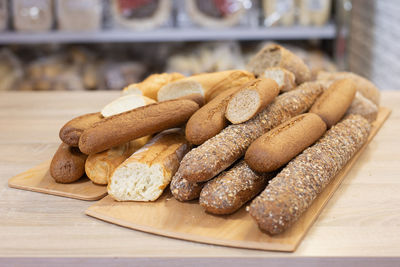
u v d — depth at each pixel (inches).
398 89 70.2
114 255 23.0
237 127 29.4
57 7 75.5
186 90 36.6
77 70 81.4
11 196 29.9
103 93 57.0
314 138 29.7
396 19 69.2
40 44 88.8
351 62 85.0
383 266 22.6
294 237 23.6
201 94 36.1
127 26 76.5
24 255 23.0
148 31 76.5
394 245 23.3
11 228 25.7
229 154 27.0
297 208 23.5
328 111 33.3
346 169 32.1
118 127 28.4
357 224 25.4
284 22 76.7
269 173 28.0
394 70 70.8
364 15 82.8
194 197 27.6
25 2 74.7
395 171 32.7
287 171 25.9
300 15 76.7
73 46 89.8
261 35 77.0
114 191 27.9
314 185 25.5
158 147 29.9
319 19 76.8
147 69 85.6
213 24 76.5
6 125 45.2
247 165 27.5
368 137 37.6
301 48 84.7
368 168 33.3
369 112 38.8
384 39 75.5
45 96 56.1
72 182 31.1
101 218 26.5
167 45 89.2
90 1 74.5
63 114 48.6
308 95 35.9
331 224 25.5
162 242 24.2
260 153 26.0
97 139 27.8
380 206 27.5
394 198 28.5
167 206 27.5
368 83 43.9
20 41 76.4
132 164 27.6
